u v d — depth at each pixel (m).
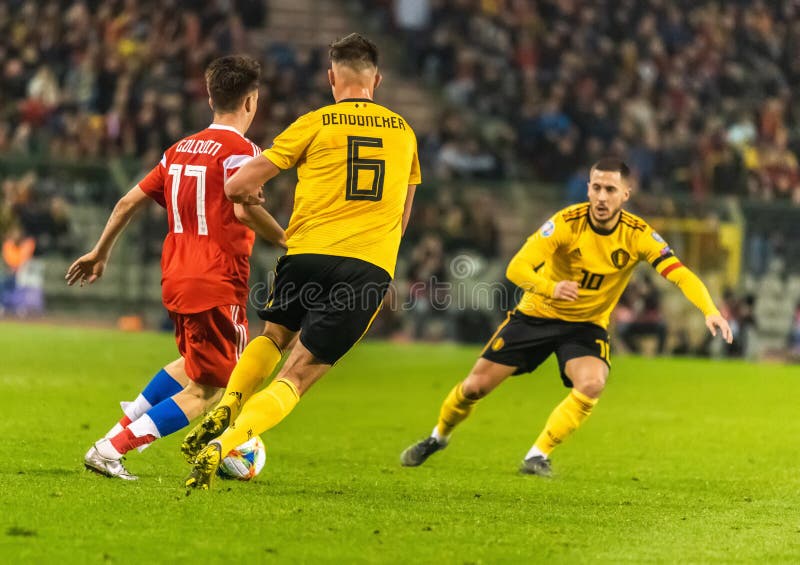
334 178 19.36
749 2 96.50
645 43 88.81
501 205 69.00
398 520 18.14
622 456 27.75
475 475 23.92
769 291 68.94
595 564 15.73
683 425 33.81
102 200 66.00
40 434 26.17
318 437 29.27
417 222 66.88
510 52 85.12
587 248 24.06
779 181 82.31
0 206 63.97
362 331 19.47
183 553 15.30
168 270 20.45
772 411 37.59
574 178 71.31
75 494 18.69
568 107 79.94
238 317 20.42
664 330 63.62
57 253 64.44
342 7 88.56
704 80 89.19
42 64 73.88
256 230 19.61
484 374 24.66
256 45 82.06
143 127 69.56
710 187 79.38
